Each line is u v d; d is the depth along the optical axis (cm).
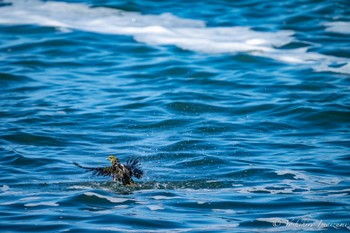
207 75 5350
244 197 3259
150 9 6912
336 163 3741
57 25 6331
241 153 3919
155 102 4794
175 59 5644
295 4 7050
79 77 5322
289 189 3372
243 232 2844
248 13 6831
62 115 4516
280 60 5631
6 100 4797
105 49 5881
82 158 3838
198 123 4428
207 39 6091
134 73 5412
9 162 3750
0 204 3139
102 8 6869
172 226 2903
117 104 4753
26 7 6856
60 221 2934
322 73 5328
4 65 5488
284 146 4041
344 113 4547
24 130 4219
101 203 3159
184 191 3344
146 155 3888
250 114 4609
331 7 6894
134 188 3353
